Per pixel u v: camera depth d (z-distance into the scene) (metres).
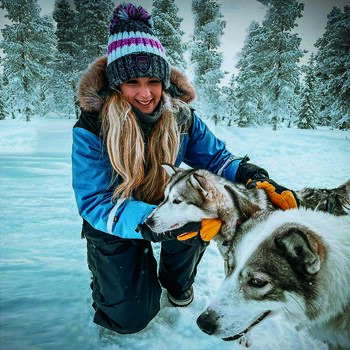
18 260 2.60
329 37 22.66
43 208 4.17
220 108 24.58
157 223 1.79
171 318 2.05
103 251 1.85
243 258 1.65
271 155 12.59
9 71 23.78
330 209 2.11
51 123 22.66
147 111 1.99
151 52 1.86
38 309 1.97
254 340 1.90
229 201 2.14
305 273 1.51
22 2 22.92
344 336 1.61
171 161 2.18
